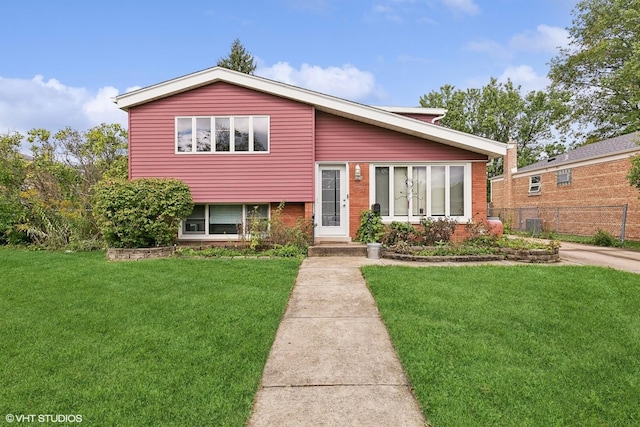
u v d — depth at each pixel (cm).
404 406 269
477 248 874
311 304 507
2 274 655
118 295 527
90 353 342
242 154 1015
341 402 274
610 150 1508
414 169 1066
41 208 1070
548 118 3120
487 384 291
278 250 897
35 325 411
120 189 860
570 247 1176
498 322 423
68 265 740
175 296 521
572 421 249
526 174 2030
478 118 3291
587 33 2298
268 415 257
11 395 273
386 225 1039
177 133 1014
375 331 412
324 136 1059
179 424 242
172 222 931
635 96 1733
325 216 1069
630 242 1277
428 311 459
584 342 373
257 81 999
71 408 259
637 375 310
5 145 1158
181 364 322
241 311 458
